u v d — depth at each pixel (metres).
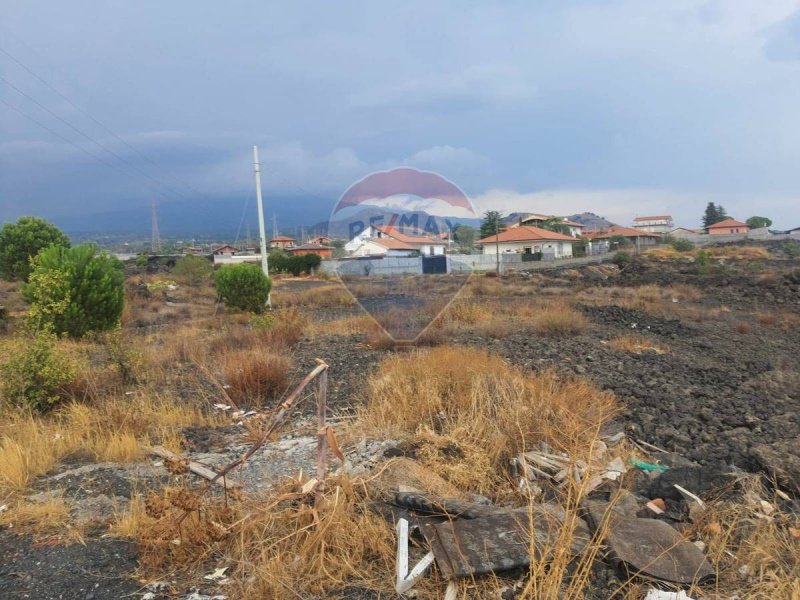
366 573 3.01
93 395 6.96
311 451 4.93
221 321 19.83
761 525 3.36
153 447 5.18
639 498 3.95
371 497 3.80
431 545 3.06
